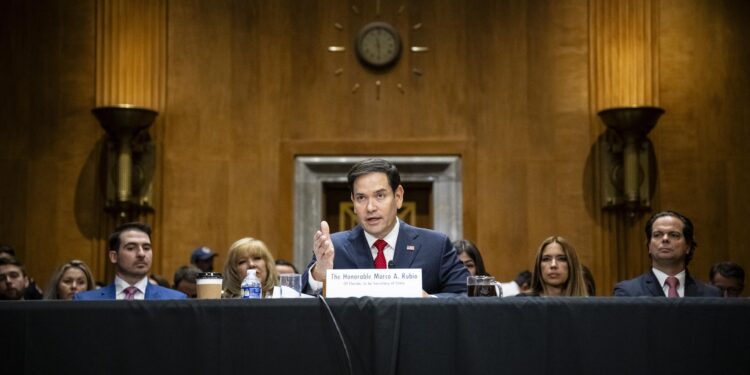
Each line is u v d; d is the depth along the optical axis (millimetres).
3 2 10047
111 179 9812
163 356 3445
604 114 9617
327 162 9930
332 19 10078
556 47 10008
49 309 3453
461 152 9914
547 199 9844
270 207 9906
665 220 5797
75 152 9898
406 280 3652
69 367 3430
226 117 9969
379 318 3438
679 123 9914
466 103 9984
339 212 10156
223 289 6031
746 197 9812
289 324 3457
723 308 3449
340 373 3434
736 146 9883
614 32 9852
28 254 9773
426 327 3453
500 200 9867
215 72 10008
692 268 9758
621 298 3471
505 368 3436
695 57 9992
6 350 3422
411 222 10180
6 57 9977
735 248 9758
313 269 4148
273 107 9992
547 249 5934
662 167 9859
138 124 9586
